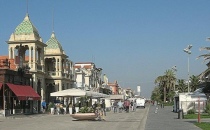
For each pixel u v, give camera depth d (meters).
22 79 51.34
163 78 136.62
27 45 59.12
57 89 68.75
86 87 88.44
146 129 23.41
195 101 48.22
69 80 74.62
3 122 33.00
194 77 114.38
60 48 70.31
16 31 59.91
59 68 69.31
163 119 35.75
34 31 60.00
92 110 35.69
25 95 47.91
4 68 44.97
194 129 22.64
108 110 71.44
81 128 25.25
